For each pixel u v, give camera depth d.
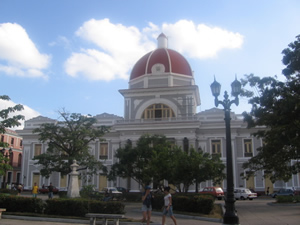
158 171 26.47
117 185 45.38
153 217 18.70
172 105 47.16
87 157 32.44
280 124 21.73
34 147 49.78
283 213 20.56
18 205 17.59
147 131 44.00
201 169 24.69
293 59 21.89
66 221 15.57
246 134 44.03
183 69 50.22
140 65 51.38
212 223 15.97
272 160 25.38
